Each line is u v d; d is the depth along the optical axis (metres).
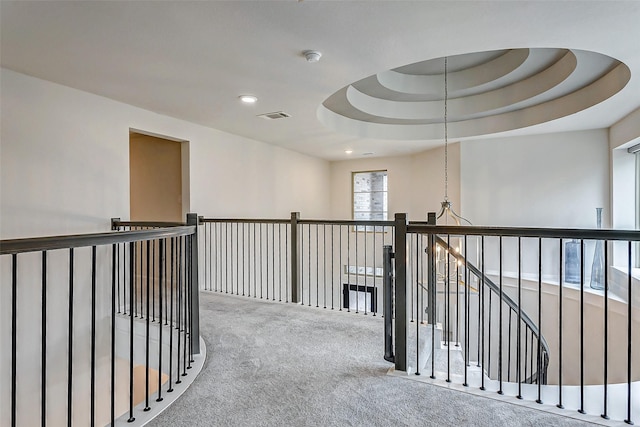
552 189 5.41
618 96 3.61
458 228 2.19
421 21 2.26
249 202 5.82
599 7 2.10
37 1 2.03
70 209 3.43
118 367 4.03
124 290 3.72
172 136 4.50
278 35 2.44
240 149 5.63
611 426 1.78
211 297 4.64
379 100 5.06
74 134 3.47
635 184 4.78
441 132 5.87
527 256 5.61
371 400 2.08
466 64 4.33
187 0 2.04
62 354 3.38
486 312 5.65
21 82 3.08
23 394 3.10
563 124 4.79
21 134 3.09
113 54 2.72
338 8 2.12
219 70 3.04
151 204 5.56
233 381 2.32
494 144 5.84
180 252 2.69
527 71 4.11
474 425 1.82
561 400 2.01
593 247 5.09
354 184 8.20
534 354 5.20
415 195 7.35
